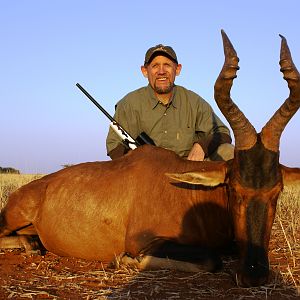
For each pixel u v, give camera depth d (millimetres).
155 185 2053
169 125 2701
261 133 1714
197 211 1976
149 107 2705
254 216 1684
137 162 2170
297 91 1655
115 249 2115
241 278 1679
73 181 2268
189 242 1966
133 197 2072
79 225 2164
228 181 1804
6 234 2414
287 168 1791
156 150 2193
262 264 1668
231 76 1693
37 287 1727
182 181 1830
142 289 1693
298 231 2781
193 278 1809
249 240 1685
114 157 2650
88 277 1855
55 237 2244
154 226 1972
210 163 2053
